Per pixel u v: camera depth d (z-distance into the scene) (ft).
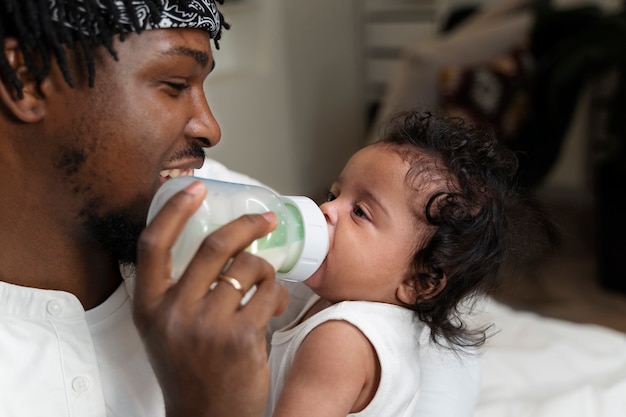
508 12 10.42
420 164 3.14
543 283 9.86
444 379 3.38
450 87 9.52
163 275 2.11
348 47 12.89
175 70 2.52
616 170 9.37
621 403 4.41
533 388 4.65
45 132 2.46
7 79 2.39
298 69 11.94
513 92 9.25
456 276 3.16
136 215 2.59
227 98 10.70
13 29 2.34
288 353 3.01
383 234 3.08
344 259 3.07
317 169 12.64
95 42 2.36
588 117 12.11
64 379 2.70
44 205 2.56
